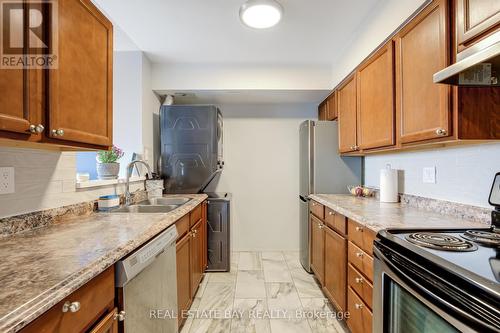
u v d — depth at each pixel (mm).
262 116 3559
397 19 1646
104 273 905
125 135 2607
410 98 1518
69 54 1109
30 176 1278
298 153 3551
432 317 830
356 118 2258
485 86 1157
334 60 2791
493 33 994
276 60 2803
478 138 1193
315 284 2535
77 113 1165
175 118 2918
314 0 1813
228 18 2016
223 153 3547
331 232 2051
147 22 2066
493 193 1234
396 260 1005
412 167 1938
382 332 1114
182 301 1841
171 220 1536
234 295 2328
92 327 833
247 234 3559
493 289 650
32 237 1123
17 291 656
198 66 2900
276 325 1893
